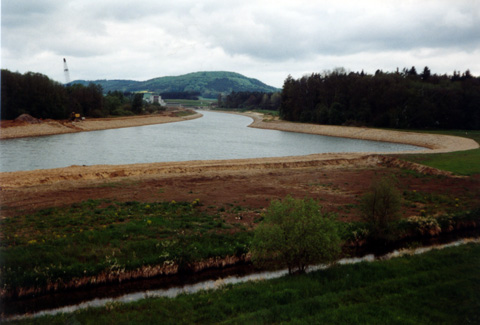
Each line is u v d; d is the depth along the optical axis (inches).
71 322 443.8
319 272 598.9
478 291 495.2
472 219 912.3
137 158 2006.6
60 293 561.0
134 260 626.5
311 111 4972.9
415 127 3993.6
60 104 4082.2
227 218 877.2
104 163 1820.9
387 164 1755.7
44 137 3026.6
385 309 449.4
